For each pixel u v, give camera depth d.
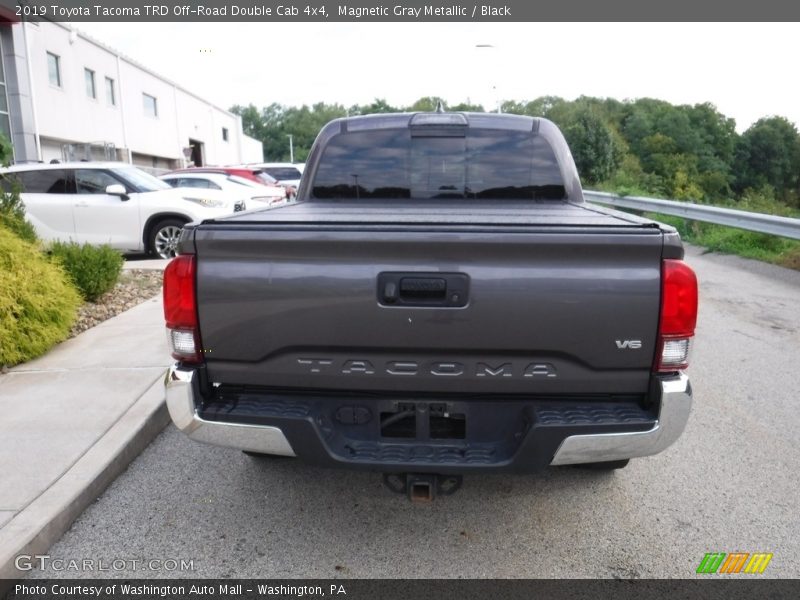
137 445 3.86
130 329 6.25
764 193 64.62
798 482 3.49
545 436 2.43
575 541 2.98
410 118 4.04
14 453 3.57
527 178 4.03
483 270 2.40
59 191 10.52
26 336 5.18
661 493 3.40
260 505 3.31
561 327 2.41
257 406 2.61
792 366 5.44
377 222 2.46
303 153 126.94
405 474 2.67
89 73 27.78
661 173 57.53
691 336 2.42
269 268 2.48
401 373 2.52
